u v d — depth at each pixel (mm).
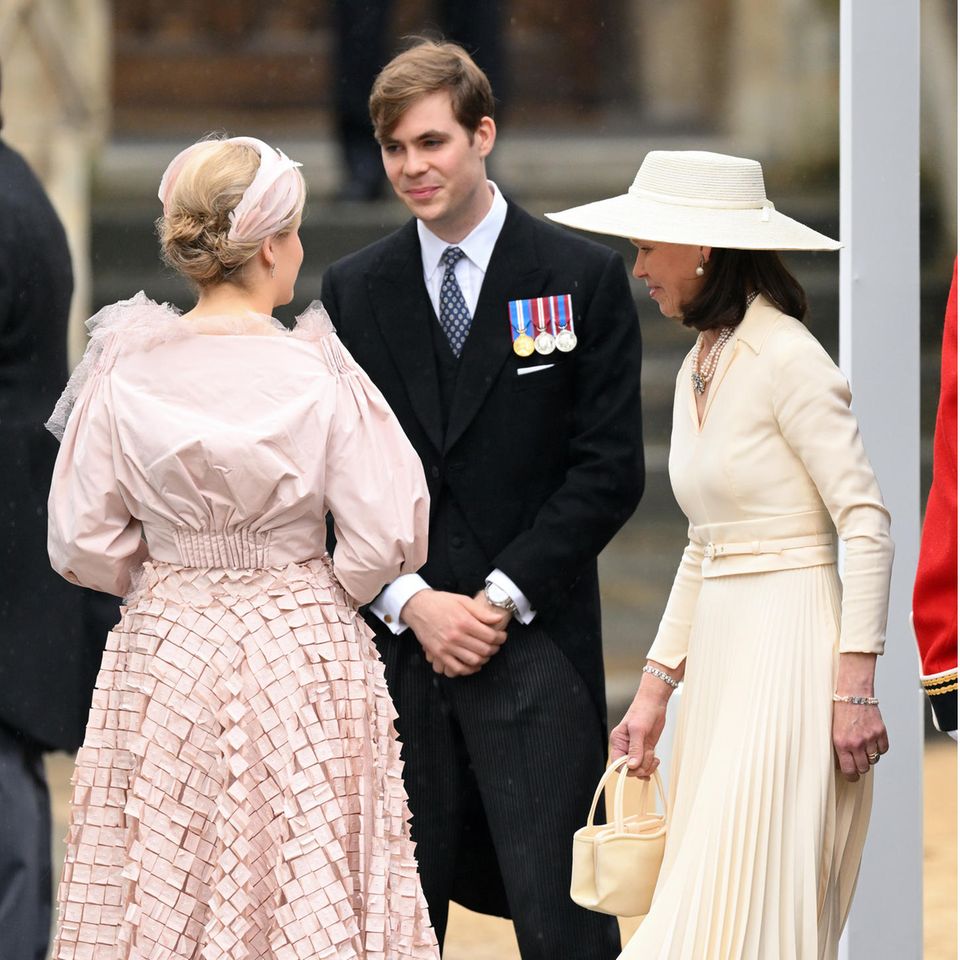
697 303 13289
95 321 13117
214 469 12398
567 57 59375
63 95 40969
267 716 12578
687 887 12734
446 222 15281
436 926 15617
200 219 12758
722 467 13164
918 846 15281
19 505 17078
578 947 15117
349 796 12844
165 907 12516
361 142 38531
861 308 15203
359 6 37438
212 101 59094
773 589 13055
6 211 16969
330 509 12898
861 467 12773
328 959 12422
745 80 55562
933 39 47219
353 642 13000
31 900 16766
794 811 12695
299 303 36094
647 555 33625
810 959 12586
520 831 15133
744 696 12938
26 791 17047
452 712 15453
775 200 45969
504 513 15320
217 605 12711
